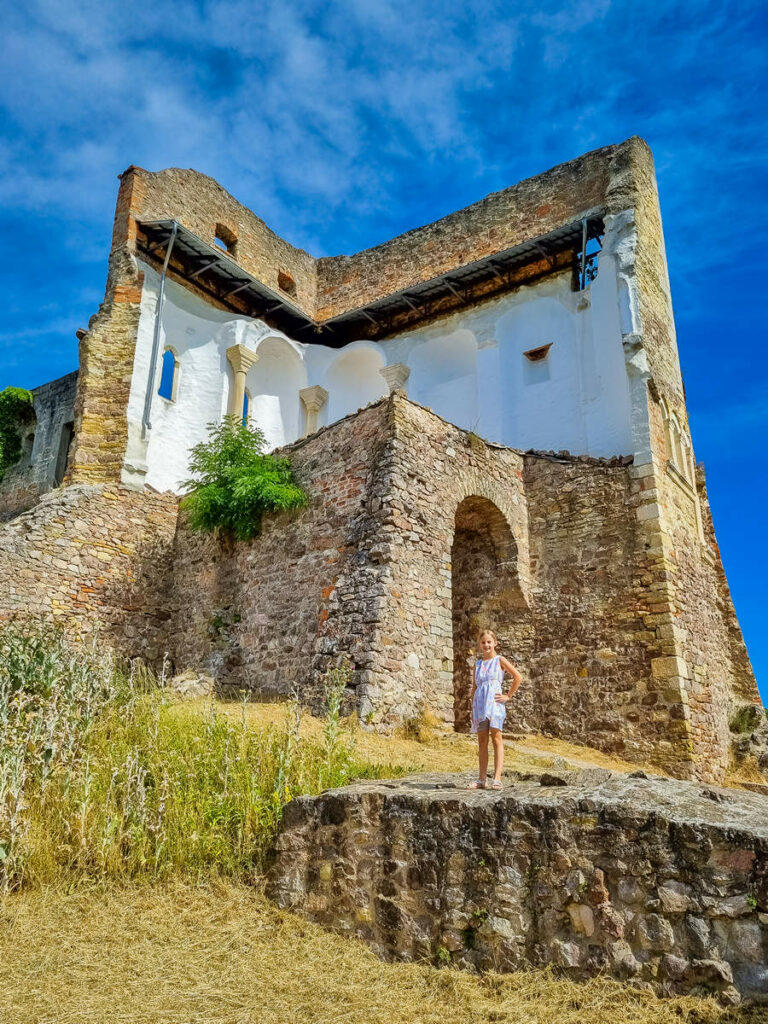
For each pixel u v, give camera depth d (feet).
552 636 45.03
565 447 52.44
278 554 43.24
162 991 14.66
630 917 14.02
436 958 16.01
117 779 22.21
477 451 45.19
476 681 20.33
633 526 44.34
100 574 49.88
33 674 25.70
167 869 19.97
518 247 56.95
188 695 39.68
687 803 15.01
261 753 23.44
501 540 47.06
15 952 15.88
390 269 71.56
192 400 60.29
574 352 54.13
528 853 15.48
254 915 18.51
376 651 34.09
